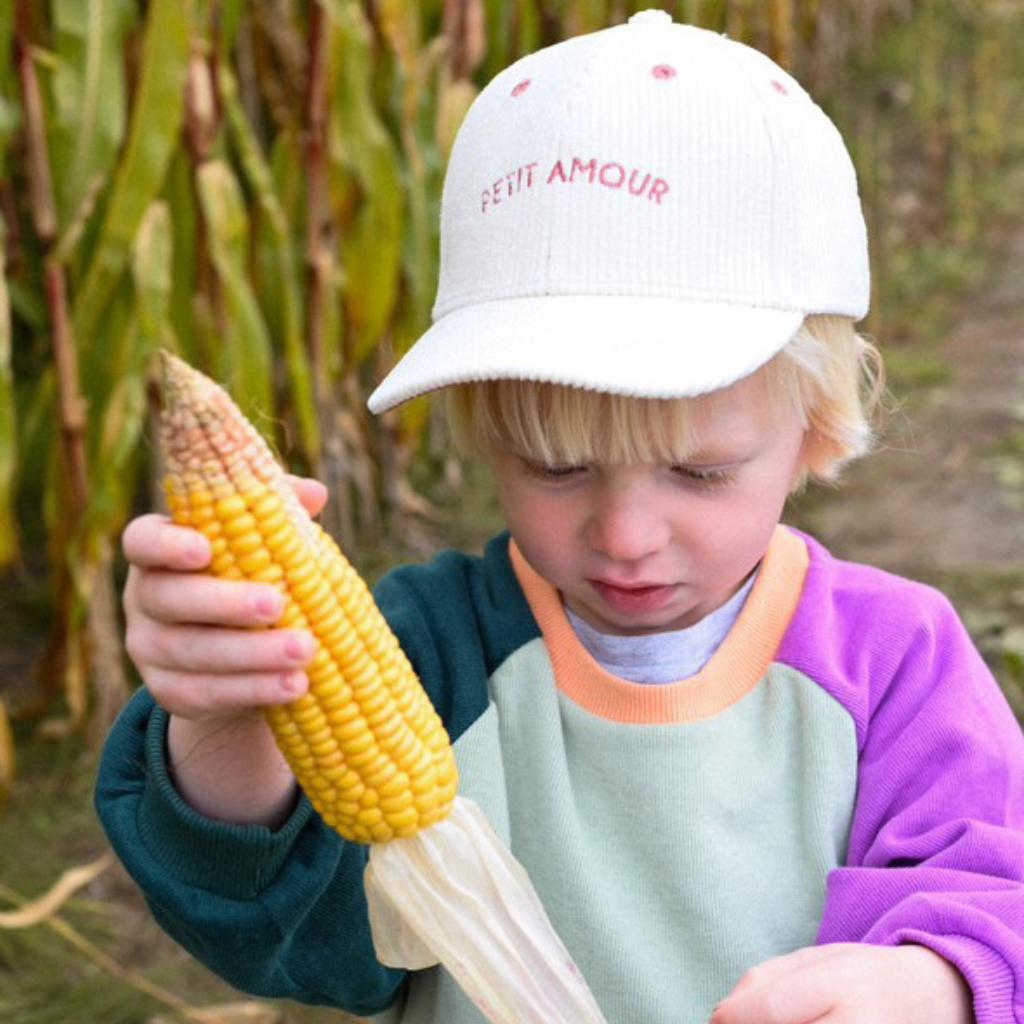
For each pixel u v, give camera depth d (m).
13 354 4.09
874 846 1.36
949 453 5.18
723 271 1.26
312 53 3.52
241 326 3.27
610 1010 1.36
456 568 1.53
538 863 1.39
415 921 1.17
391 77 3.90
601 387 1.18
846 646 1.45
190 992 2.76
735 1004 1.15
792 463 1.34
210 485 1.02
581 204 1.26
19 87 3.07
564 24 4.36
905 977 1.17
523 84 1.34
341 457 4.13
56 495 3.32
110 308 3.23
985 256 7.34
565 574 1.31
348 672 1.07
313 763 1.10
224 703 1.04
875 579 1.51
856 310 1.36
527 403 1.25
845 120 7.43
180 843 1.21
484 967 1.17
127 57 3.27
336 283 3.86
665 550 1.28
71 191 3.03
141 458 3.98
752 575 1.48
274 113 3.90
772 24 5.51
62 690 3.70
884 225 6.79
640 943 1.37
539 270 1.27
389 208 3.74
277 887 1.24
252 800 1.22
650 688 1.41
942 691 1.42
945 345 6.30
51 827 3.17
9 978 2.75
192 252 3.36
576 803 1.42
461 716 1.42
